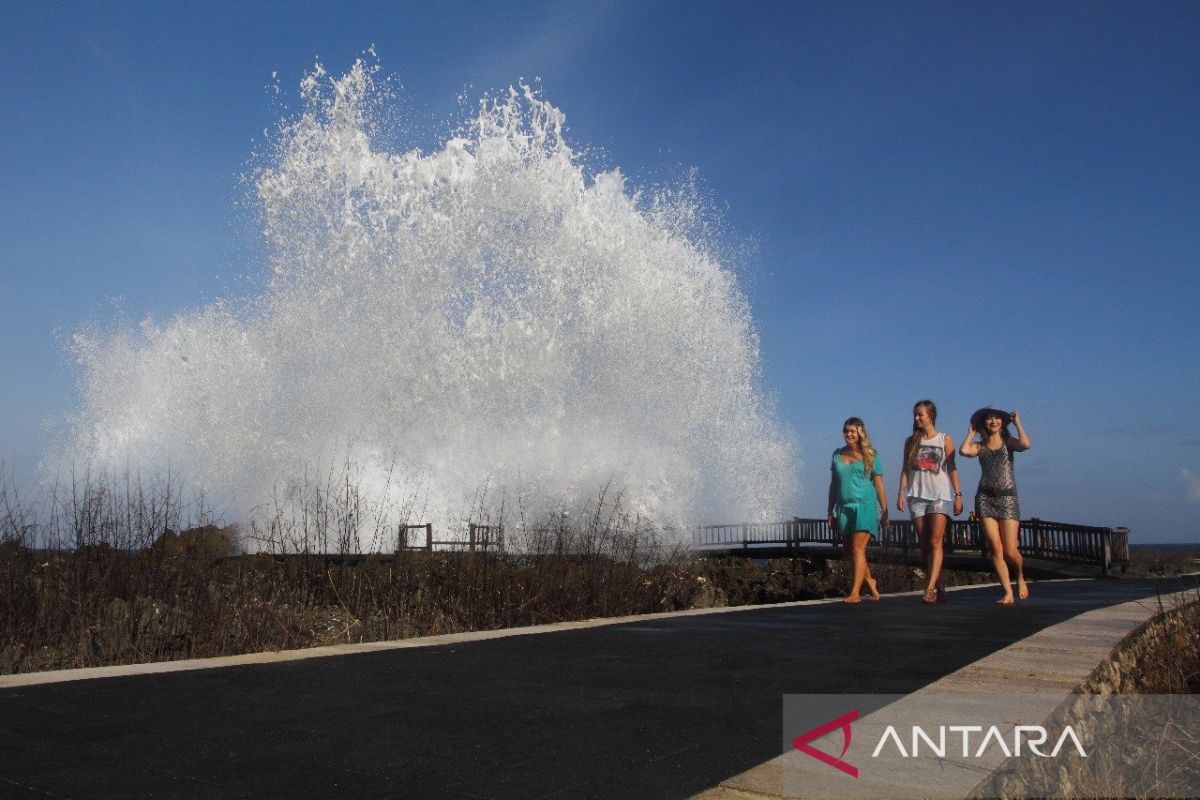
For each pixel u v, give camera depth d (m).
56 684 4.68
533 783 2.99
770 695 4.37
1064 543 23.23
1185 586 9.52
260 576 10.23
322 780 3.03
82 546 9.45
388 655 5.74
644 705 4.16
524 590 10.62
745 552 28.70
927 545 9.62
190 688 4.57
